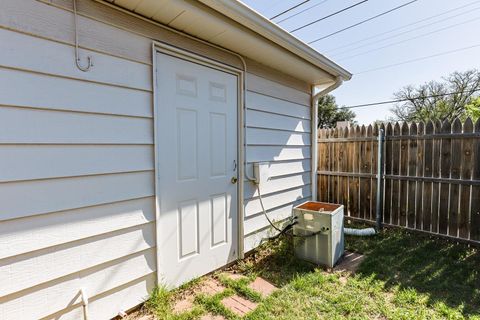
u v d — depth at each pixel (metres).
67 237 1.58
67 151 1.57
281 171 3.62
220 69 2.62
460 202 3.25
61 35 1.53
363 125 4.21
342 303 2.02
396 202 3.84
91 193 1.68
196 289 2.25
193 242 2.38
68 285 1.59
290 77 3.74
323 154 4.77
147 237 1.99
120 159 1.82
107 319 1.77
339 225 2.83
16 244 1.39
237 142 2.86
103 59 1.72
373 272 2.54
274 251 3.09
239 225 2.89
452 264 2.70
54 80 1.50
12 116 1.36
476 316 1.84
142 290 1.97
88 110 1.65
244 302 2.06
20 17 1.38
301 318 1.84
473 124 3.13
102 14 1.71
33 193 1.44
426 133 3.53
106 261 1.76
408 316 1.85
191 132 2.34
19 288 1.40
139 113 1.93
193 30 2.19
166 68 2.12
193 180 2.37
